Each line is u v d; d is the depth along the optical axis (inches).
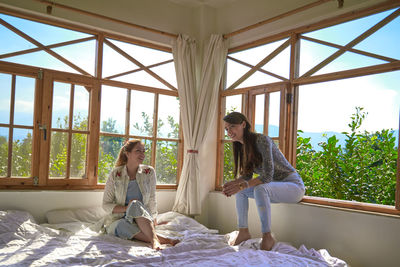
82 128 149.4
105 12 151.9
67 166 145.0
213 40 168.2
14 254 90.2
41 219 135.1
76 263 83.6
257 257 89.5
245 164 115.6
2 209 127.7
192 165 162.2
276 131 145.9
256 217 142.2
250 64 162.6
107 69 156.4
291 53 143.1
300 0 139.4
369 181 158.6
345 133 168.7
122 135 158.4
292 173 121.3
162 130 169.8
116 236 115.8
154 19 165.0
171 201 167.5
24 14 136.9
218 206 163.2
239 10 166.2
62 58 146.2
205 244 107.0
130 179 127.8
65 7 140.9
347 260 112.7
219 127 173.3
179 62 167.6
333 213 117.3
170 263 84.4
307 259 90.3
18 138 135.9
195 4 174.2
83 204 144.0
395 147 155.6
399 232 101.2
